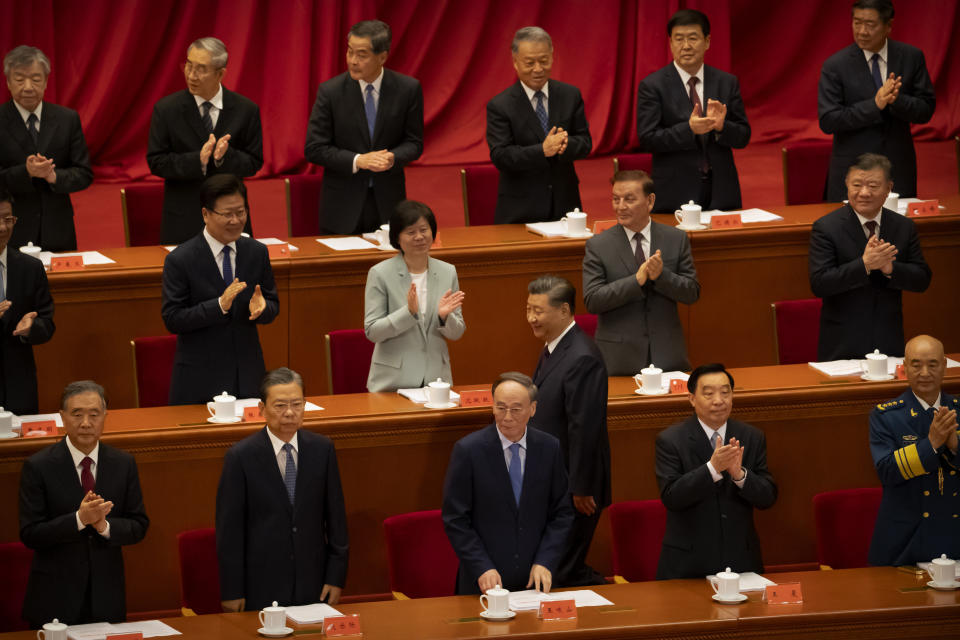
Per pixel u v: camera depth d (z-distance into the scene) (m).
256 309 25.72
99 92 47.50
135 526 21.92
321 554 22.73
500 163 32.88
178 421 24.69
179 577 24.84
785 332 30.05
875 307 27.80
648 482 26.23
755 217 32.72
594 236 27.31
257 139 32.19
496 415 22.05
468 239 31.84
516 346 32.06
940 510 22.77
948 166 47.50
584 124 33.34
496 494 22.19
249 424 24.64
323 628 19.97
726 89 32.97
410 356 26.30
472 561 21.89
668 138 32.56
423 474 25.48
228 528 22.28
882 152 33.72
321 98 32.47
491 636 19.67
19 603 22.67
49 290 26.58
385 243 31.73
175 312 25.59
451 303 25.84
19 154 30.56
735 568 22.36
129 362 30.48
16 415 25.84
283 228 42.62
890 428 23.16
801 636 20.47
